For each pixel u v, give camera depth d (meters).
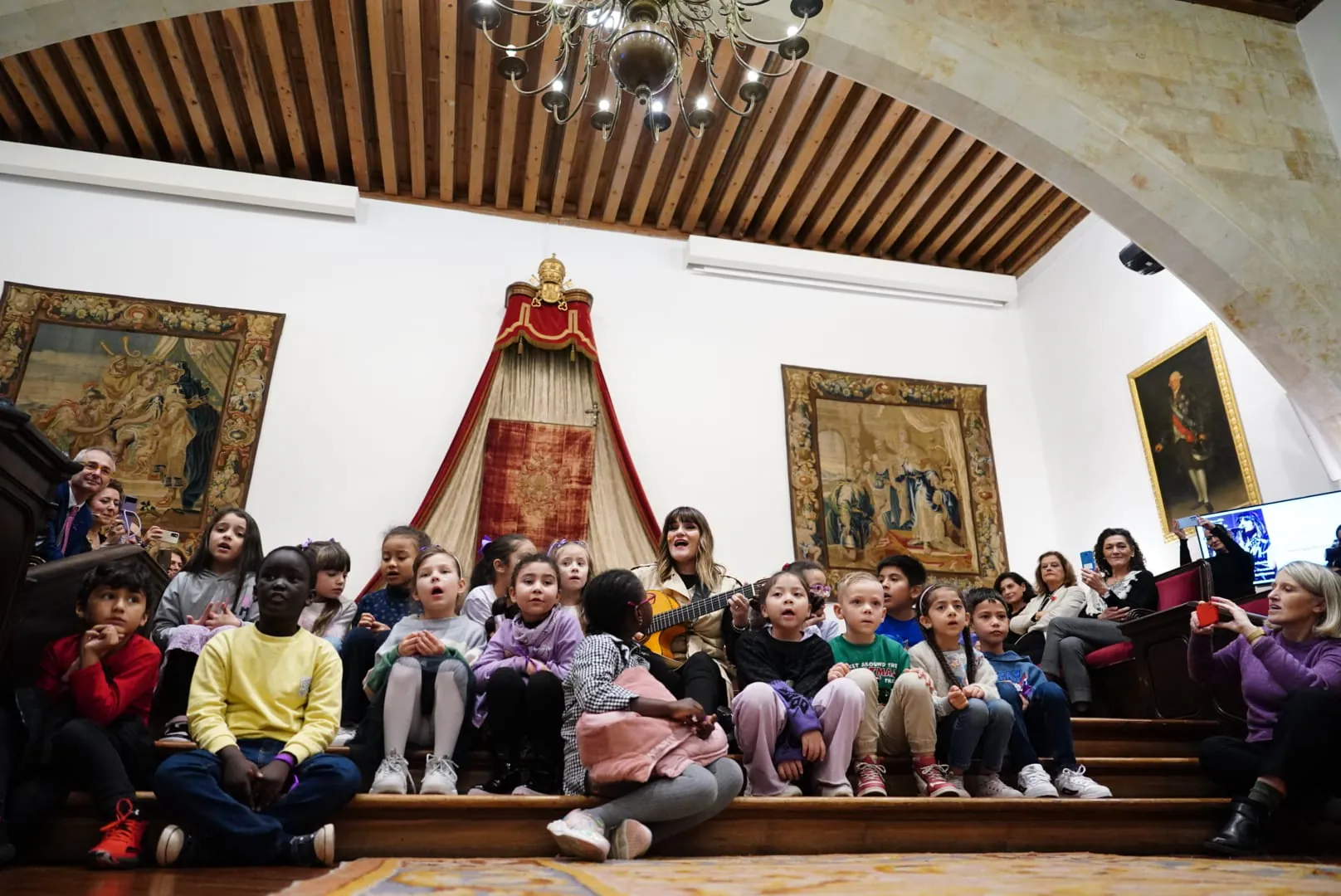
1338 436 6.50
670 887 1.94
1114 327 8.87
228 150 8.97
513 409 8.27
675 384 8.94
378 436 8.16
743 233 9.84
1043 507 9.33
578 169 9.23
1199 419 7.83
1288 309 6.52
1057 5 6.84
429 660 3.67
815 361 9.38
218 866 2.79
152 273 8.23
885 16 6.32
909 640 4.89
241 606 4.46
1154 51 6.91
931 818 3.49
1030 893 1.78
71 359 7.78
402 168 9.18
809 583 4.96
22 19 5.52
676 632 4.62
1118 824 3.68
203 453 7.77
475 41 7.61
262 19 7.32
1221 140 6.76
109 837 2.75
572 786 3.31
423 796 3.10
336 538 7.75
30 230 8.09
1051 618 6.28
